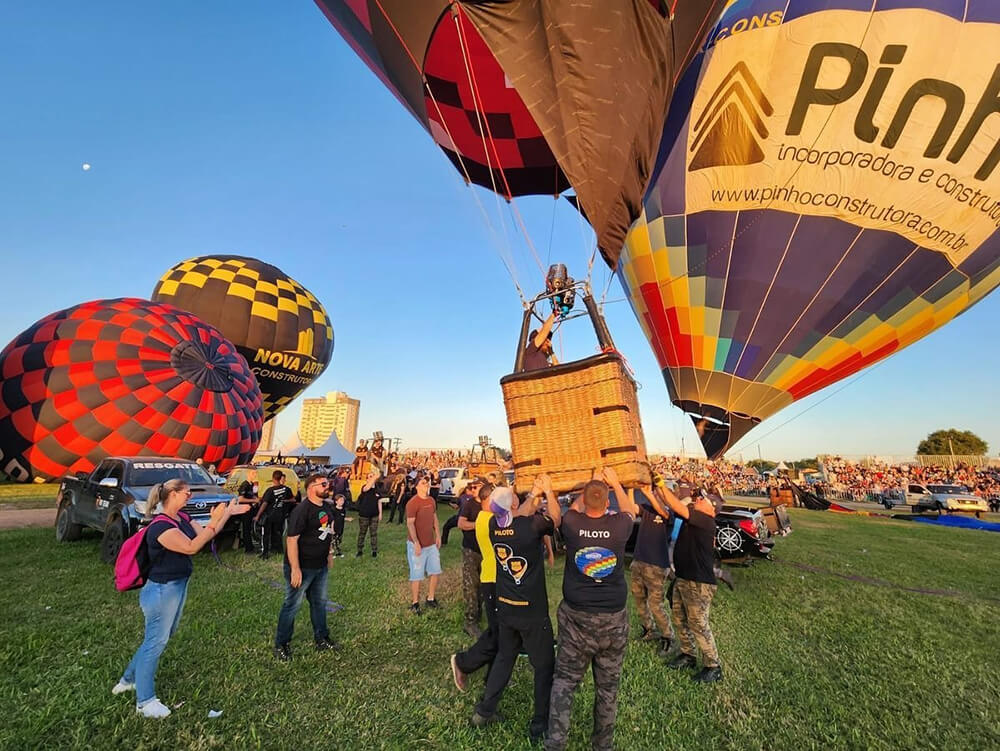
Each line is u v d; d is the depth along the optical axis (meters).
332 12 6.41
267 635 4.64
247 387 15.05
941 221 8.63
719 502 9.70
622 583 2.88
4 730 2.96
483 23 4.85
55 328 12.93
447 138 8.88
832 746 3.08
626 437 2.85
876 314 9.54
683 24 5.09
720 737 3.16
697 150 9.40
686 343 10.84
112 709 3.24
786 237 9.24
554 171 9.33
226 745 2.94
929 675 4.08
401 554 9.08
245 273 20.22
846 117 8.41
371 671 3.98
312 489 4.33
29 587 5.97
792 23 8.44
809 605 6.05
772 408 10.73
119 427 12.45
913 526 16.06
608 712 2.81
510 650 3.21
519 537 3.17
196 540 3.39
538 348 3.53
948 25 7.85
